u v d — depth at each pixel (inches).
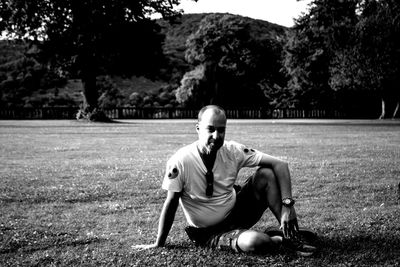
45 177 425.7
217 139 185.0
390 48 2182.6
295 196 331.0
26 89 3125.0
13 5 1674.5
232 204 199.6
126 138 986.7
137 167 496.1
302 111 2989.7
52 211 287.6
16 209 293.4
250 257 184.9
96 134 1123.3
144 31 1905.8
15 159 590.9
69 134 1118.4
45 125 1605.6
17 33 1784.0
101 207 297.9
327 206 297.4
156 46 1989.4
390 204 305.0
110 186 371.6
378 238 215.3
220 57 3432.6
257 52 3442.4
